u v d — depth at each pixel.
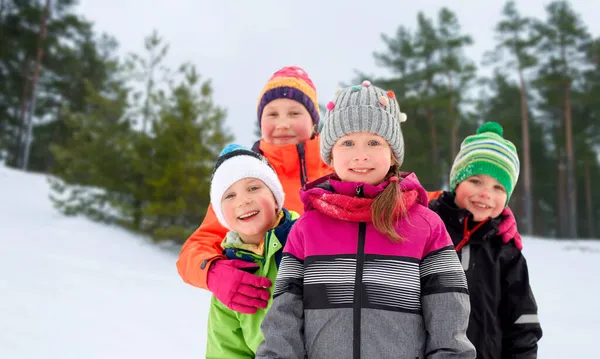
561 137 29.42
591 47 25.88
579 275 10.56
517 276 2.13
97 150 12.12
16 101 26.81
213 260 1.91
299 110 2.59
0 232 9.35
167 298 6.51
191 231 10.75
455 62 26.88
